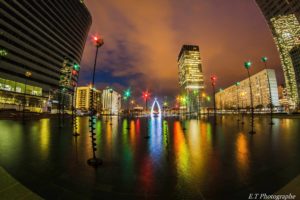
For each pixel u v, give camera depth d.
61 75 88.25
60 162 7.15
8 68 60.16
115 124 30.77
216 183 5.12
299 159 7.39
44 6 76.94
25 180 5.30
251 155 8.15
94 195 4.45
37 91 73.19
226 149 9.44
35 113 59.62
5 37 59.28
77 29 103.31
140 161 7.29
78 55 105.06
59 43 87.25
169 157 7.88
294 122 29.55
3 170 6.04
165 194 4.52
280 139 12.55
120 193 4.56
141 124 30.61
